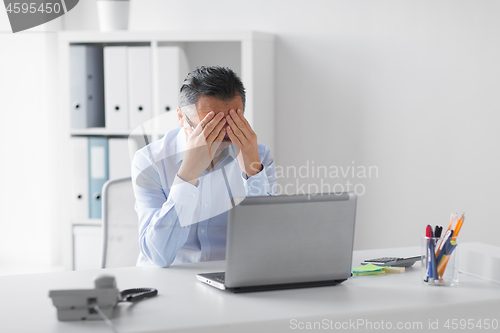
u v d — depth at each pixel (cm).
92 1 320
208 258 176
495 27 277
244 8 300
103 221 188
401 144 292
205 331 103
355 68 293
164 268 154
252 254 124
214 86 157
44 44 329
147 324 103
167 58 269
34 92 335
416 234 294
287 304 117
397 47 288
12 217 343
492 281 138
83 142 276
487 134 283
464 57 282
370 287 132
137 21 312
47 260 340
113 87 273
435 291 128
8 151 342
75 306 106
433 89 286
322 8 293
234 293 126
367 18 289
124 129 274
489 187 285
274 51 298
